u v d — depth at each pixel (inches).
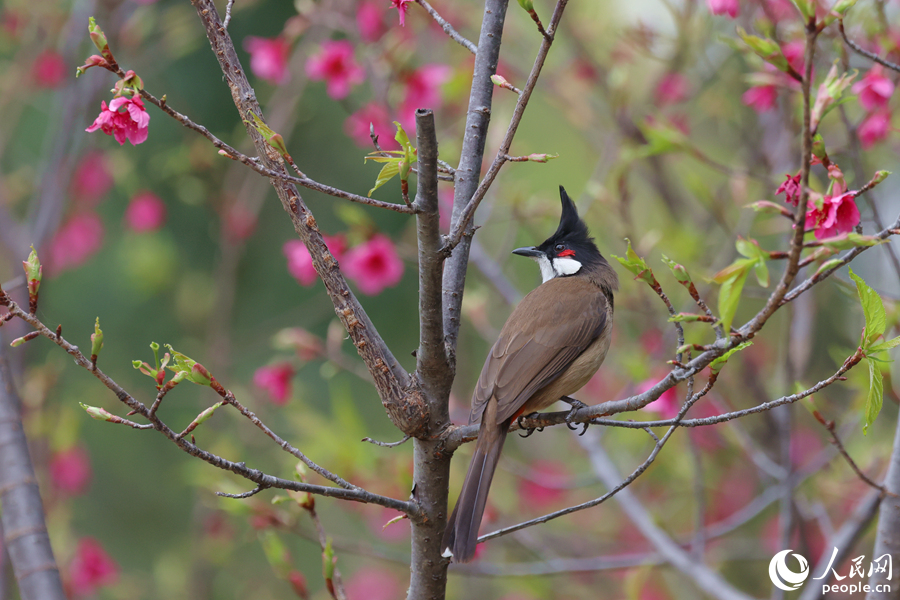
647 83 480.4
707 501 519.5
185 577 530.6
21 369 368.5
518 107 181.9
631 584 355.9
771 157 423.5
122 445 570.3
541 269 345.4
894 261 264.2
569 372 287.0
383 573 538.0
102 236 526.0
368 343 209.8
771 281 443.8
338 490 194.5
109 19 439.8
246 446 486.9
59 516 459.8
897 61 322.3
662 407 354.0
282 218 575.8
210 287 557.9
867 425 186.9
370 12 396.2
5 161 535.5
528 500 521.3
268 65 392.5
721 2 296.4
